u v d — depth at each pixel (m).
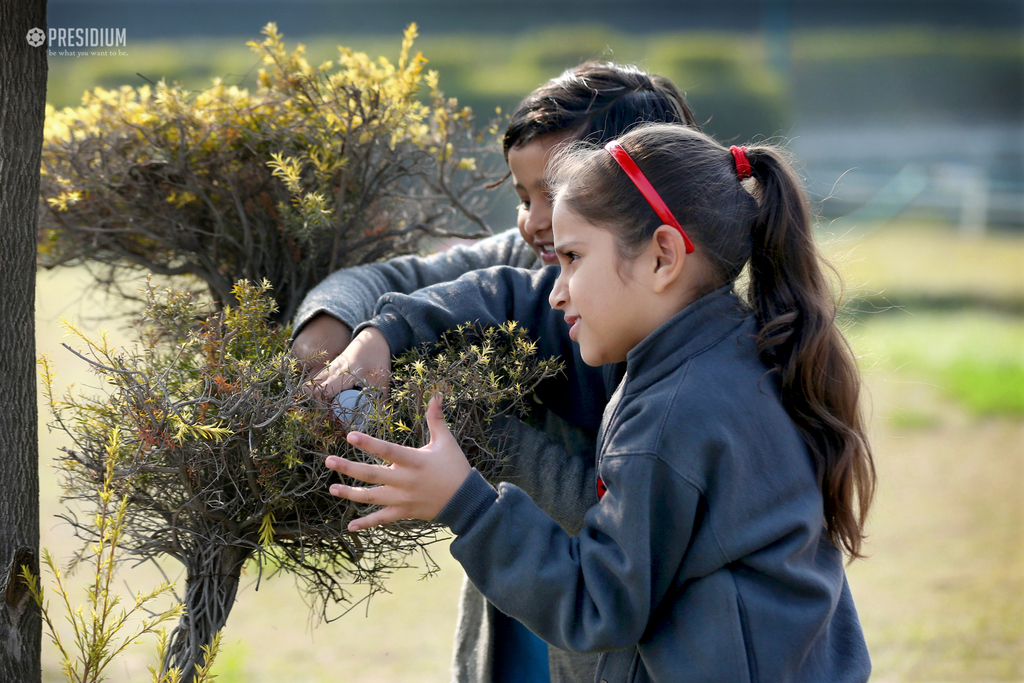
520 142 2.33
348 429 1.89
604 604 1.70
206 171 2.50
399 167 2.61
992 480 7.38
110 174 2.50
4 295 1.80
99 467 1.85
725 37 31.91
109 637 1.77
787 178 1.93
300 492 1.92
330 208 2.46
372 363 2.06
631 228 1.83
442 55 25.03
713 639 1.70
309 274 2.56
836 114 29.59
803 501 1.75
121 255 2.62
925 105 29.64
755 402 1.76
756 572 1.72
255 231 2.56
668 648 1.76
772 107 22.41
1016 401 9.12
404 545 2.02
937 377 9.91
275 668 4.89
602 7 32.16
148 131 2.46
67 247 2.59
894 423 8.61
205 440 1.82
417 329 2.12
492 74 24.17
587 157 1.92
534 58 26.33
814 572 1.78
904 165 23.88
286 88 2.53
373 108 2.45
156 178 2.54
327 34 29.97
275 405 1.84
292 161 2.44
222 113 2.48
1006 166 24.44
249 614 5.67
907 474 7.52
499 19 31.55
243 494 1.95
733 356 1.80
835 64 29.92
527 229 2.38
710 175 1.87
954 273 14.45
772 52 30.58
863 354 2.33
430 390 1.92
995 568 5.98
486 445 2.03
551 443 2.19
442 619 5.61
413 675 4.85
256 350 2.04
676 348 1.81
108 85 18.25
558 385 2.26
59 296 5.97
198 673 1.84
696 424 1.70
